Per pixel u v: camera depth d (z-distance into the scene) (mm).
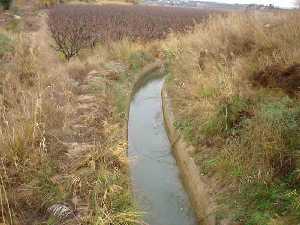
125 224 6445
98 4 50688
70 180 7262
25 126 8125
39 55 14727
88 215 6418
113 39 23406
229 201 7164
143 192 8578
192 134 10117
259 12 16375
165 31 27344
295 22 12719
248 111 9039
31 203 6566
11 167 7246
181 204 8273
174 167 9930
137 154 10516
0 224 5691
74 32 22281
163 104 14008
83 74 15836
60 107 10367
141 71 18938
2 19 27203
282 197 6488
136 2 65812
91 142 9297
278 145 7262
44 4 42156
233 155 7906
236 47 13406
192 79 12711
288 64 10258
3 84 10594
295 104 8445
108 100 12641
